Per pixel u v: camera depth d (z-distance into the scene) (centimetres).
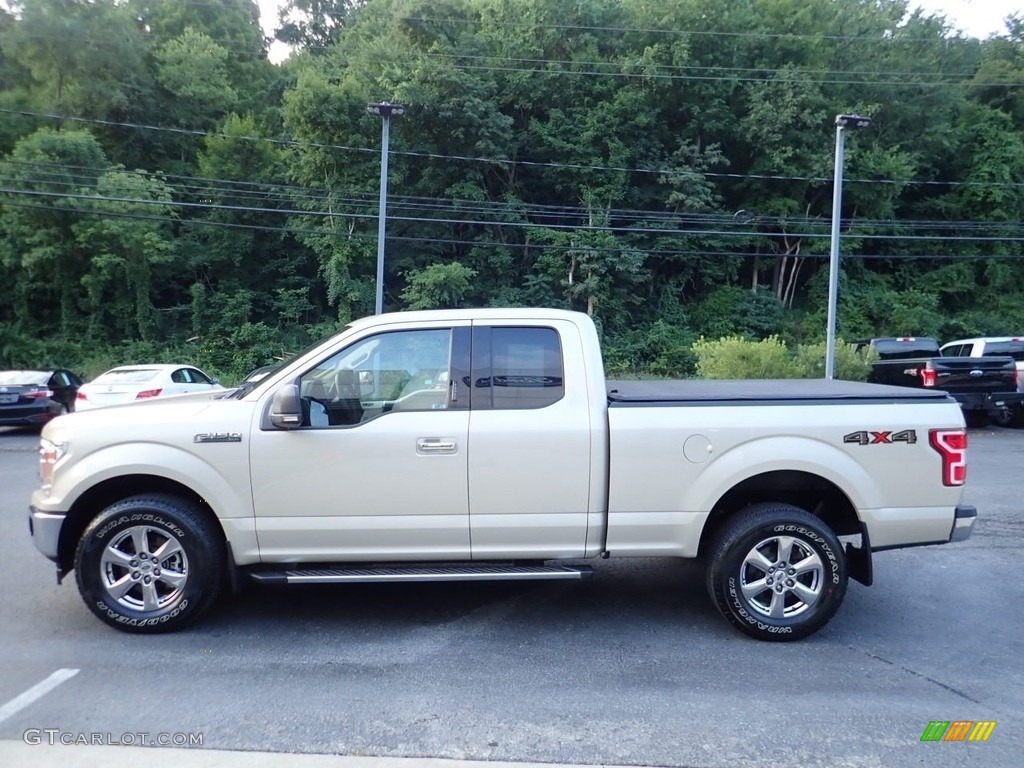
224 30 4188
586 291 3412
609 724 374
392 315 503
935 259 4000
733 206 3925
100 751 346
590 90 3653
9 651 462
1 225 3044
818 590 480
